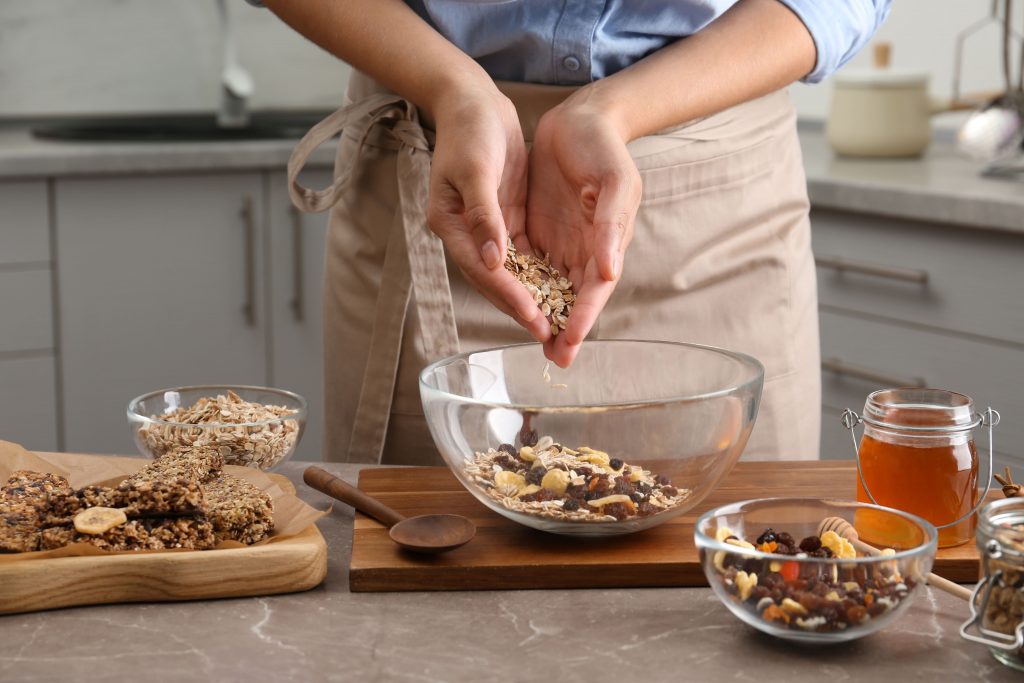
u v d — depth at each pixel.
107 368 3.19
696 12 1.81
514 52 1.82
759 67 1.82
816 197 2.77
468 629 1.34
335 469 1.68
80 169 3.02
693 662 1.29
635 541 1.47
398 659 1.29
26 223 3.03
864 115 3.10
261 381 3.37
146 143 3.27
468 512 1.54
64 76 3.88
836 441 2.87
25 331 3.09
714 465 1.47
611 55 1.82
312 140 1.85
